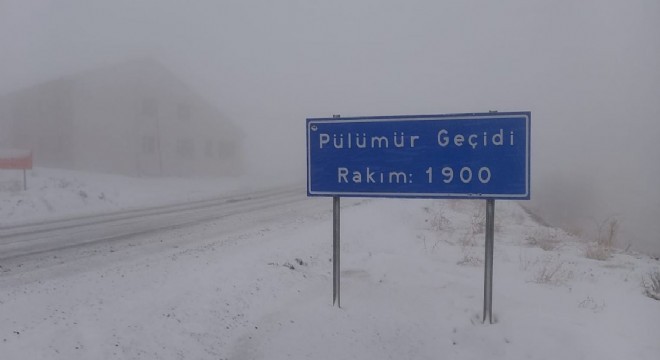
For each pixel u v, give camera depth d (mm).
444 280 7668
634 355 5043
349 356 5578
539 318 5945
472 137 6168
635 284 7809
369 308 6672
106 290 6824
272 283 7395
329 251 9758
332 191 6742
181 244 10891
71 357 4703
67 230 13297
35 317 5648
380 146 6543
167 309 5988
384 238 11383
